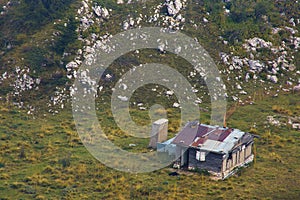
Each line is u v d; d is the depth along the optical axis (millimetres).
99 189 187250
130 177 196500
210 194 184625
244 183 193250
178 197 181375
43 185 190250
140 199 180000
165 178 195750
